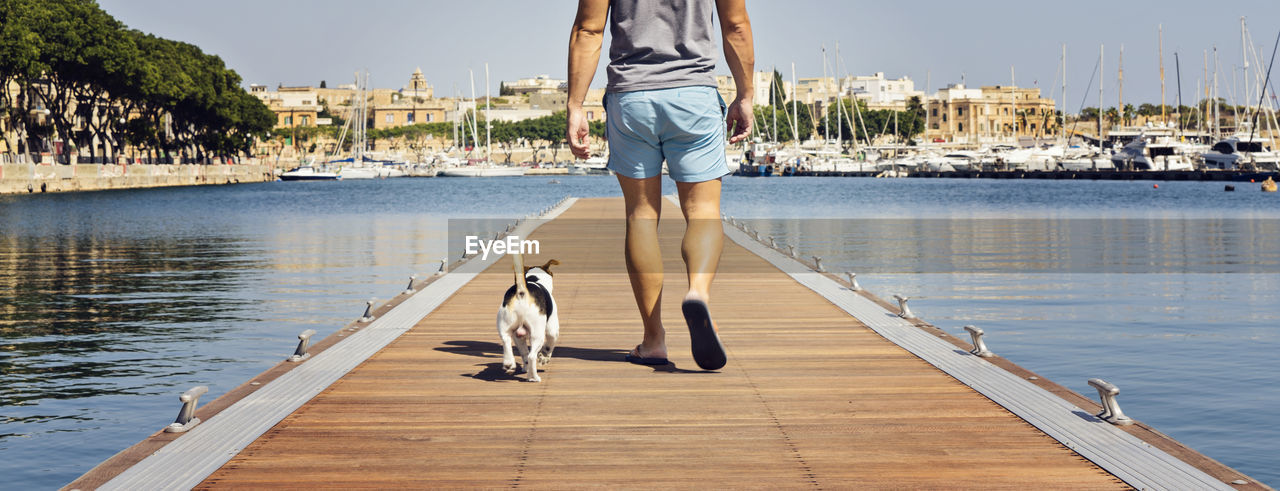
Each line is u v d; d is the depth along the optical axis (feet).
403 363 29.58
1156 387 36.29
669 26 26.55
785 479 18.47
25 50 247.29
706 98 26.61
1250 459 27.94
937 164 467.52
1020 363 40.81
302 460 19.63
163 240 116.06
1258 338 46.32
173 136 424.87
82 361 41.32
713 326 25.90
